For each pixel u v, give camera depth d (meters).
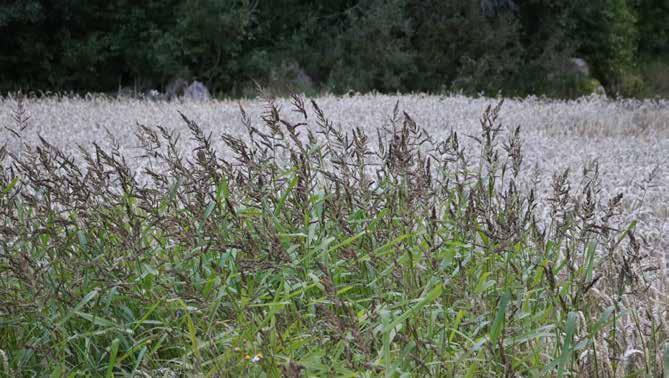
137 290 4.29
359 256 4.32
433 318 3.77
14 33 26.19
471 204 4.48
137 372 3.88
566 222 4.70
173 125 13.46
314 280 3.80
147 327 4.33
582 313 4.04
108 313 4.19
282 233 4.42
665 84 32.38
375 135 12.45
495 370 3.80
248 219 4.52
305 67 27.39
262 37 28.25
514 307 3.96
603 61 31.31
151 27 26.78
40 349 3.84
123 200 4.72
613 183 8.52
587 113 17.61
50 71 26.78
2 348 4.25
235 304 3.88
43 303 3.93
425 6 28.88
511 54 29.05
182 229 4.47
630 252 4.41
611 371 3.75
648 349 3.89
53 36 26.95
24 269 4.00
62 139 11.50
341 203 4.45
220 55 26.83
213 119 14.49
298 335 3.75
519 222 4.62
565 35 30.83
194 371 3.66
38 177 4.95
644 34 35.50
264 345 3.51
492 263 4.38
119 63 27.72
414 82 27.72
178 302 4.02
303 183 4.59
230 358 3.65
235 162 9.47
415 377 3.62
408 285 4.13
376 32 27.22
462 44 28.17
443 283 3.98
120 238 4.39
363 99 18.94
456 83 27.23
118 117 14.41
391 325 3.32
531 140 12.23
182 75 25.73
